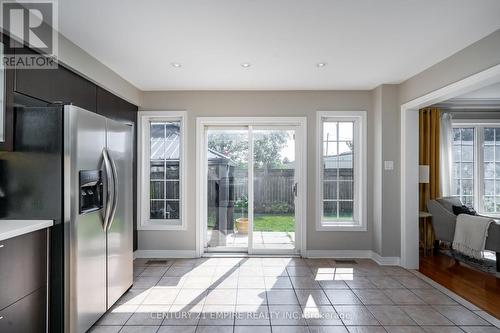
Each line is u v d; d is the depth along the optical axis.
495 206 5.16
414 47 2.71
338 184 4.23
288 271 3.58
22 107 2.03
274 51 2.82
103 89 3.25
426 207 4.53
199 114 4.14
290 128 4.25
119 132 2.69
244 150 4.29
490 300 2.83
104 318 2.46
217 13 2.13
